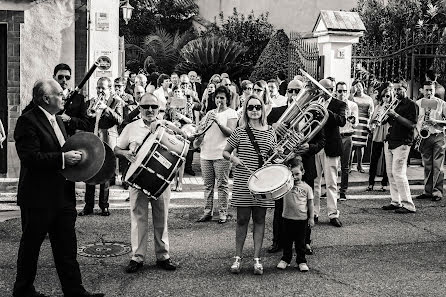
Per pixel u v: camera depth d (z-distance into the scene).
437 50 16.62
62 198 6.21
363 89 14.38
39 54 12.66
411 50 15.48
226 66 22.61
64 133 6.52
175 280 7.09
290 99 9.24
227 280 7.11
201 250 8.26
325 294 6.69
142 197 7.32
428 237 9.03
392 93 10.75
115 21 14.52
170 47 24.48
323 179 11.73
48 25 12.66
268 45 21.44
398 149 10.55
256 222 7.35
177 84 13.60
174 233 9.09
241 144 7.38
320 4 24.58
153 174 6.90
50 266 7.52
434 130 11.49
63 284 6.28
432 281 7.14
